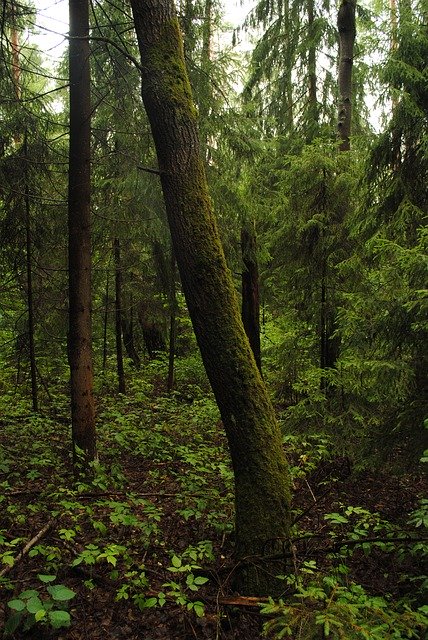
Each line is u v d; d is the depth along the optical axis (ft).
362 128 42.45
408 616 8.89
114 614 11.48
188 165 12.75
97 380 35.81
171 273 33.71
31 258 25.41
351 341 17.33
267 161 35.50
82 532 14.71
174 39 13.03
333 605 8.82
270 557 11.76
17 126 22.81
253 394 12.51
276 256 27.07
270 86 42.88
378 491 19.54
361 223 22.90
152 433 24.47
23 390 31.71
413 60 21.03
